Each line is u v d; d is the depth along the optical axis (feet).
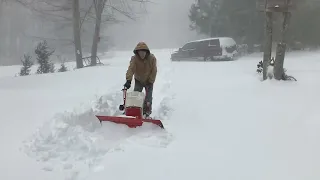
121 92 30.12
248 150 16.25
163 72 49.44
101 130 17.74
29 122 20.44
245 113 23.49
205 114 23.45
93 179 12.86
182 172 13.61
